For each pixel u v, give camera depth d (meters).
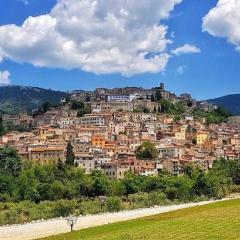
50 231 125.19
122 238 64.88
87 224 138.12
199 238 60.19
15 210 175.00
